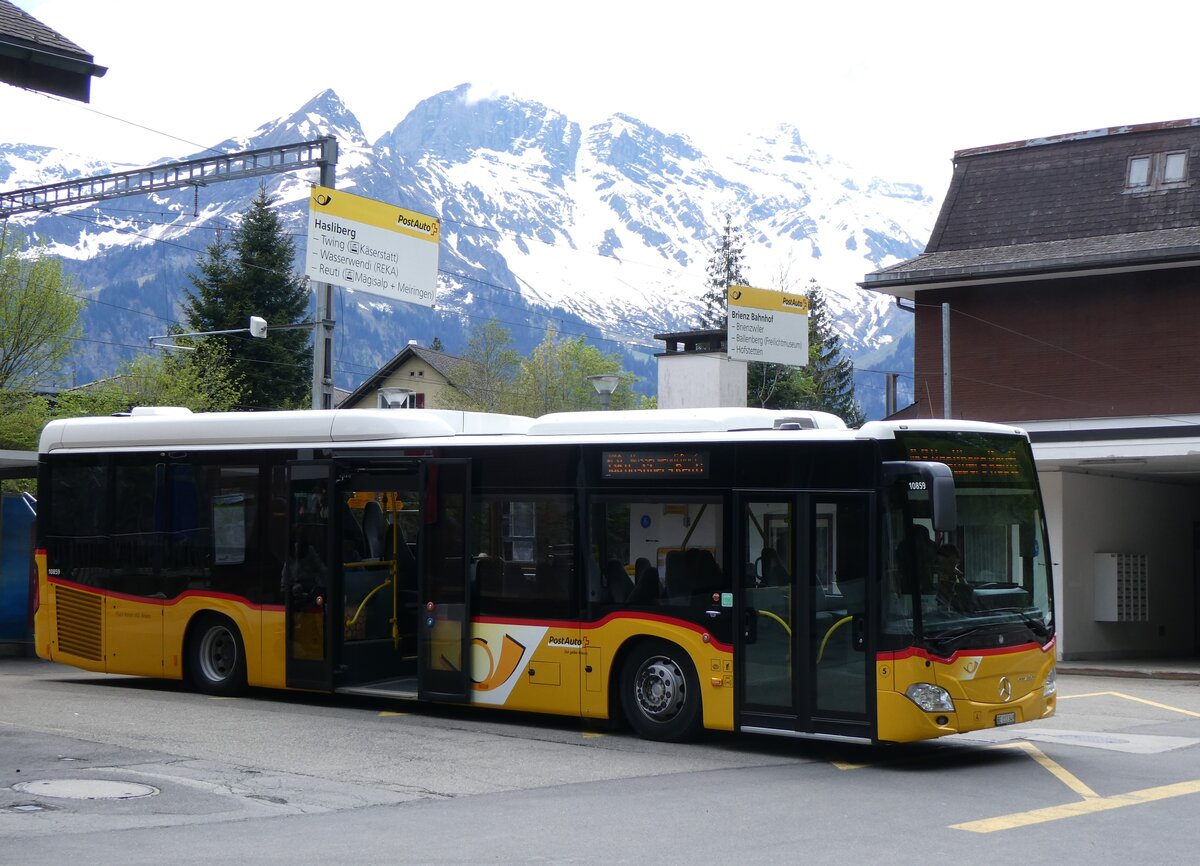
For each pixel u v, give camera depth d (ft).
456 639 49.37
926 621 40.06
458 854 27.94
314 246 75.87
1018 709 41.73
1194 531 110.52
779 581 42.63
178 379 164.25
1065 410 103.81
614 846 29.01
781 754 43.39
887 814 33.22
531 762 40.78
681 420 45.78
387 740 44.55
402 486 51.93
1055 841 29.99
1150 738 48.73
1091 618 95.20
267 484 54.90
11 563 77.87
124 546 58.90
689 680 44.55
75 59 48.96
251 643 54.70
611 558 46.26
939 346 109.29
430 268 83.10
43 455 61.82
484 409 282.77
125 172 105.29
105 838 28.81
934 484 39.27
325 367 79.51
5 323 137.90
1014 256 107.45
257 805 32.99
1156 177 110.52
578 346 321.11
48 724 46.39
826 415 45.09
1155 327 100.83
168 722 47.60
